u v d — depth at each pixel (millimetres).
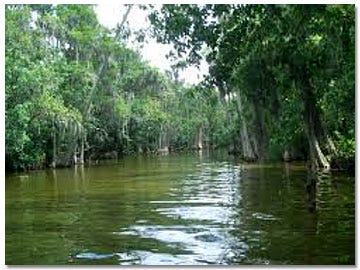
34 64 37719
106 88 55812
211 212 16344
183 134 88750
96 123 53219
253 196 19656
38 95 37969
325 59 19766
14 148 35062
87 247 11992
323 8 14414
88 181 28109
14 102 35469
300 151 38906
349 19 14742
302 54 19203
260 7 16359
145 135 73750
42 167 40031
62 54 46156
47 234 13562
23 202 19766
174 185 24859
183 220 15070
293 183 23344
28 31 40812
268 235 12555
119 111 57344
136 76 64688
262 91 27203
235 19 18359
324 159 28297
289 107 32281
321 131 28547
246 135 42594
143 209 17391
